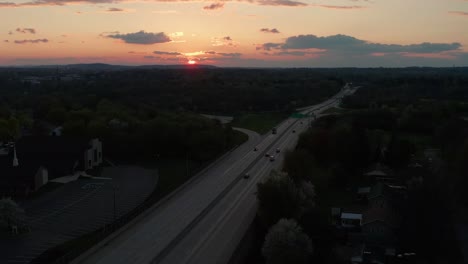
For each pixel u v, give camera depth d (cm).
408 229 6750
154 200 7381
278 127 16450
